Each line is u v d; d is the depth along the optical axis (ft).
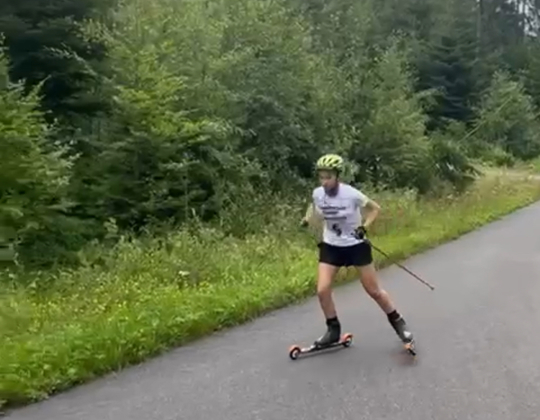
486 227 64.64
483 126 154.61
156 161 50.88
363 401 19.20
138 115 49.39
